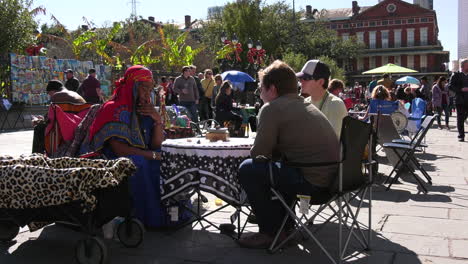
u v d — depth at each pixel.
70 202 3.47
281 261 3.68
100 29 39.72
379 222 4.66
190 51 28.77
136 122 4.43
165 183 4.22
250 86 20.36
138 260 3.72
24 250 3.98
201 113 15.55
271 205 3.87
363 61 74.69
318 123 3.68
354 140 3.56
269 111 3.69
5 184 3.53
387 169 7.65
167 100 15.96
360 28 75.31
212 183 4.04
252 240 3.96
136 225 3.94
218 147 4.00
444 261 3.64
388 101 8.26
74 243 4.15
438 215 4.89
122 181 3.66
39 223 4.00
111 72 21.20
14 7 17.77
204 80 15.55
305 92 4.73
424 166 7.96
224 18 47.66
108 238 4.22
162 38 28.56
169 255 3.82
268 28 47.81
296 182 3.61
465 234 4.27
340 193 3.49
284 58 45.19
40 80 17.06
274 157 3.94
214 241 4.15
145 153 4.41
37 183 3.48
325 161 3.64
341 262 3.53
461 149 10.16
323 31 62.34
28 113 16.73
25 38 18.39
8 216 3.69
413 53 72.06
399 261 3.65
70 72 13.06
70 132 4.57
